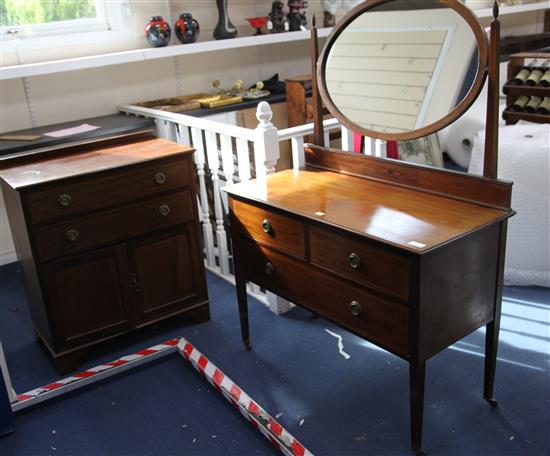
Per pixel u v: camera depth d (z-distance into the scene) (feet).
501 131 9.53
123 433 6.60
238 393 6.69
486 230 5.65
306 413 6.64
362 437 6.23
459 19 5.92
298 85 11.91
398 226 5.62
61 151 8.20
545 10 17.95
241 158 8.50
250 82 13.55
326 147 7.49
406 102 6.49
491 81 5.56
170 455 6.22
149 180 7.71
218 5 12.02
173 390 7.27
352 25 6.93
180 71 12.50
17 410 6.95
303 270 6.51
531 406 6.47
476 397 6.68
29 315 9.30
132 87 11.98
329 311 6.37
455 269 5.50
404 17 6.41
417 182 6.47
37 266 7.24
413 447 5.85
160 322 8.75
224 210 10.18
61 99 11.27
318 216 6.05
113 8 11.48
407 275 5.28
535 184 8.54
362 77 6.84
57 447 6.46
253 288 9.31
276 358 7.70
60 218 7.23
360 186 6.86
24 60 10.79
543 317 8.13
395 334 5.63
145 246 7.93
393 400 6.73
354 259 5.75
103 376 7.45
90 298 7.69
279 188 7.04
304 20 13.01
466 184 6.01
